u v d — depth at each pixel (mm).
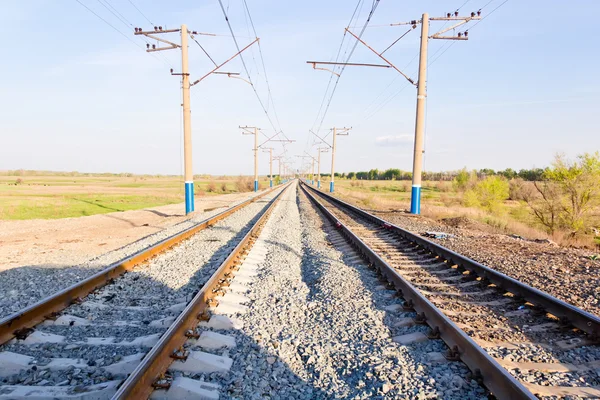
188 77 17938
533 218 22188
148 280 6465
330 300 5578
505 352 3818
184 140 18609
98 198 37875
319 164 73625
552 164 20234
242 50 15867
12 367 3443
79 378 3266
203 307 4758
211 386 3135
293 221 15953
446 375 3301
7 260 8578
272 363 3729
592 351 3828
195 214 18875
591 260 7879
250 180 66750
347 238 10953
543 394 3035
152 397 2936
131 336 4195
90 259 8672
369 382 3324
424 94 17469
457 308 5184
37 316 4434
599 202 18703
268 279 6566
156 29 17016
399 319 4738
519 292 5477
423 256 8695
